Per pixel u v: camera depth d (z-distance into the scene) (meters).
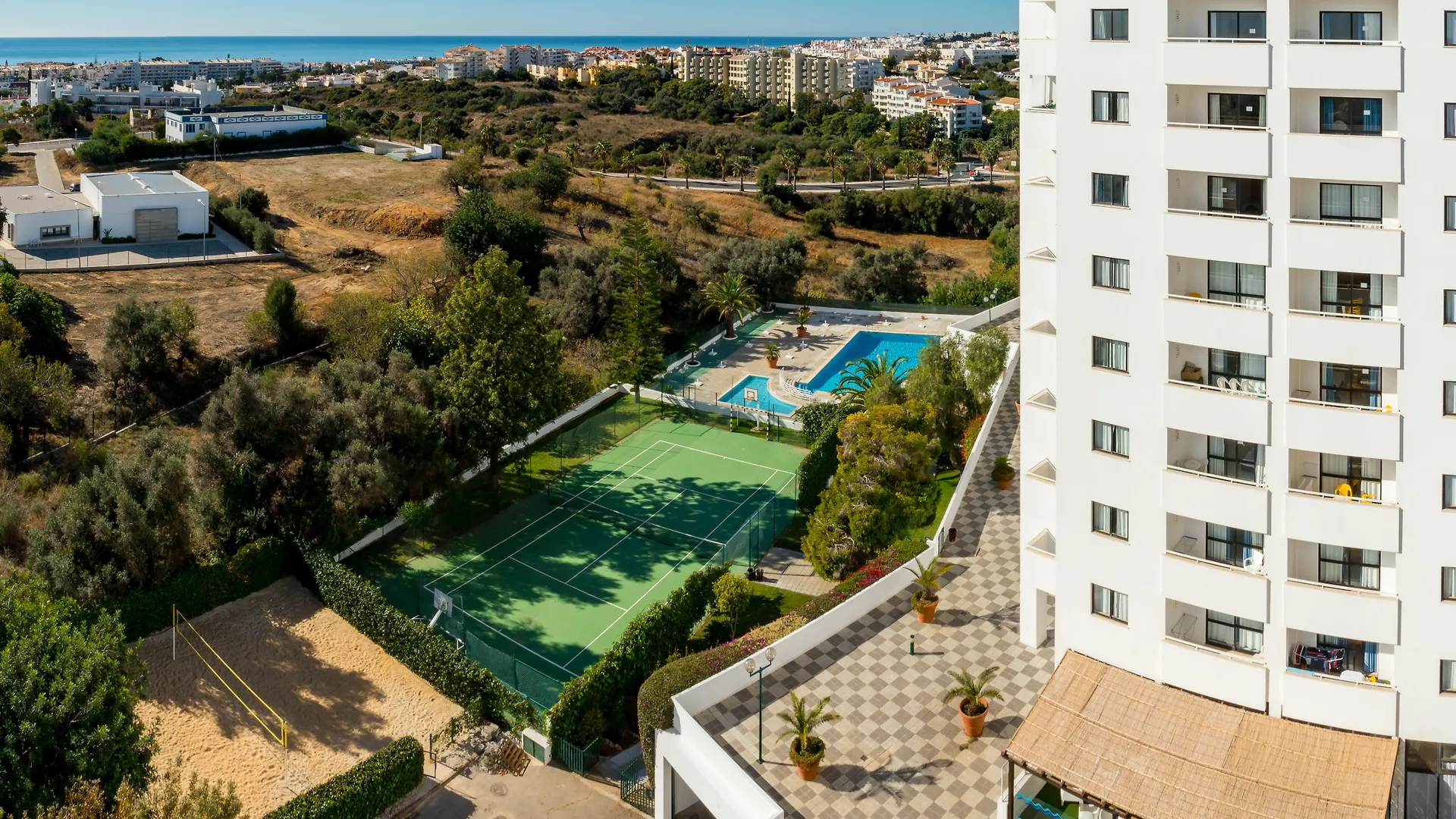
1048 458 43.53
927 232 171.12
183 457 58.97
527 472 74.25
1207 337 34.53
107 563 52.22
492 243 109.69
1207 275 35.75
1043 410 43.25
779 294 114.12
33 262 102.94
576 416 84.25
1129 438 36.91
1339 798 31.83
